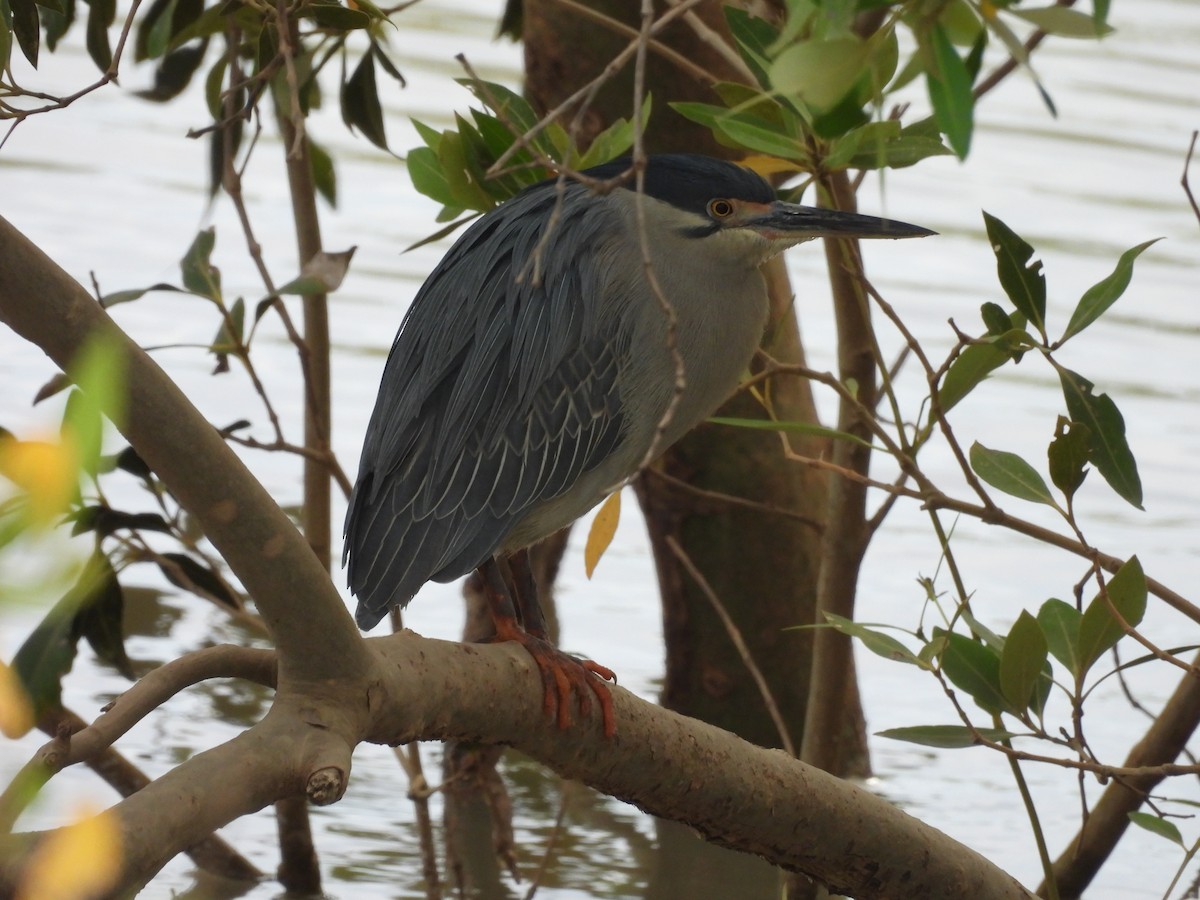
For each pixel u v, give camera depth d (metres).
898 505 15.02
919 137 7.36
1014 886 7.63
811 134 7.48
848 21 4.03
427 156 8.60
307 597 4.94
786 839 7.07
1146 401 16.70
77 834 2.99
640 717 6.62
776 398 11.60
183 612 12.70
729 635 11.77
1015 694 7.11
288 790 4.86
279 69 8.57
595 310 7.68
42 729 8.84
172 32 9.19
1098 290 7.07
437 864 10.26
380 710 5.41
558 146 8.27
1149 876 10.45
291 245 19.00
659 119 10.84
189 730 11.21
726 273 7.95
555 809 11.18
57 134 21.78
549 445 7.63
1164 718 9.00
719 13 10.73
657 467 11.60
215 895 9.67
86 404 2.39
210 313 17.23
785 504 11.65
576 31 10.73
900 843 7.23
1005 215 21.41
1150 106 25.84
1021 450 15.36
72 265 17.53
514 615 7.35
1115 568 7.52
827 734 9.30
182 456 4.54
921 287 19.06
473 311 7.71
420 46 25.77
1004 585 13.53
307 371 8.89
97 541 8.14
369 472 7.85
